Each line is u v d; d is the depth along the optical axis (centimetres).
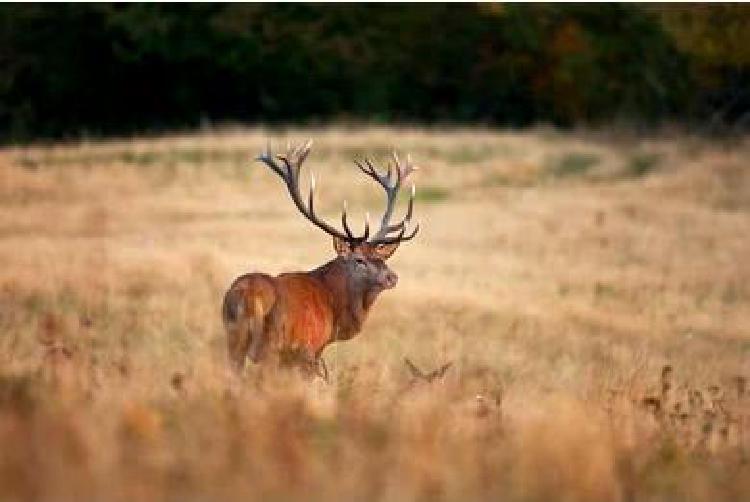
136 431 1423
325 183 7406
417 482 1318
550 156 8262
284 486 1277
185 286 4153
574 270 5338
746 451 1809
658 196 7412
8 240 5375
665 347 3938
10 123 10850
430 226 6406
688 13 11019
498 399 1875
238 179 7469
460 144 8356
